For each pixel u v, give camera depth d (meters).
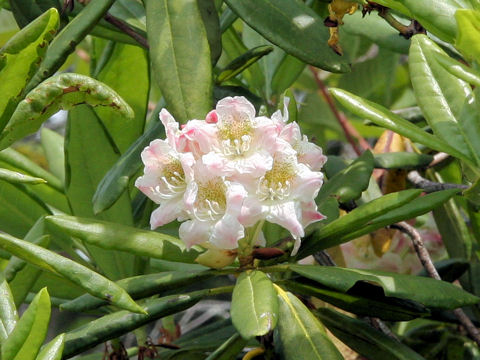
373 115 0.62
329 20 0.69
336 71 0.70
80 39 0.67
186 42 0.67
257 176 0.57
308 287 0.66
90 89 0.58
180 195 0.59
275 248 0.61
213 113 0.59
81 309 0.64
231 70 0.78
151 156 0.59
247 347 0.81
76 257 0.81
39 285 0.78
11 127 0.57
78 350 0.61
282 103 0.71
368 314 0.67
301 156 0.61
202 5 0.73
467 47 0.55
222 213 0.58
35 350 0.51
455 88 0.65
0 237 0.55
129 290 0.62
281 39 0.71
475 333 0.78
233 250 0.60
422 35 0.66
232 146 0.58
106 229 0.62
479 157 0.63
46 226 0.76
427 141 0.62
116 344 0.75
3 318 0.57
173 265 0.77
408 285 0.61
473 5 0.58
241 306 0.55
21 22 0.75
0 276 0.59
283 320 0.62
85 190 0.78
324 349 0.61
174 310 0.62
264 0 0.72
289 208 0.58
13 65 0.56
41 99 0.57
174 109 0.66
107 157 0.79
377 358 0.68
